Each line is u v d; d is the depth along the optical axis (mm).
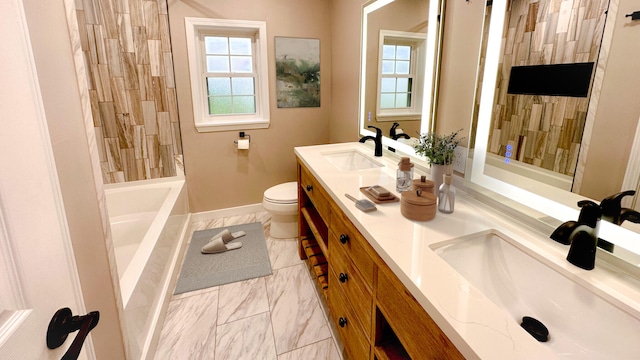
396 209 1257
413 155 1803
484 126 1269
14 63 482
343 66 2842
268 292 2119
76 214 932
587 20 863
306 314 1916
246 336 1749
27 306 479
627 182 809
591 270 821
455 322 664
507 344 609
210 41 2891
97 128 2637
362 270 1184
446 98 1500
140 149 2805
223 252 2605
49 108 805
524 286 936
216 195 3188
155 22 2605
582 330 766
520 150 1115
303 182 2238
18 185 476
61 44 881
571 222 833
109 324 1133
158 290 1936
